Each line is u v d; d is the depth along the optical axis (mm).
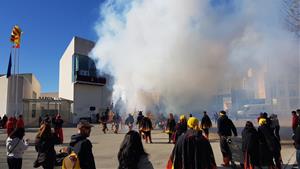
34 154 12883
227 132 10328
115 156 12516
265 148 8477
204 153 5191
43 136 6570
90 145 4527
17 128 6961
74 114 47625
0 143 17609
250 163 8383
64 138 21391
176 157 5273
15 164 6840
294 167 9898
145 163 4500
